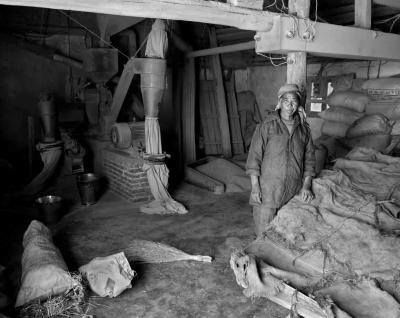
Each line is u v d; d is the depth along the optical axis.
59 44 8.16
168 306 3.45
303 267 3.60
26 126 8.07
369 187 4.44
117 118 7.48
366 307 3.02
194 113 8.53
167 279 3.91
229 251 4.56
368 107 6.18
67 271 3.56
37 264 3.56
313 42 4.20
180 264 4.21
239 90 9.89
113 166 7.01
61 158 7.48
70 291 3.52
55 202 5.41
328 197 4.19
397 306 2.93
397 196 4.17
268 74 9.16
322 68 7.61
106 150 7.26
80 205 6.26
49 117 7.25
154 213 5.87
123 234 5.07
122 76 6.58
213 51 7.59
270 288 3.43
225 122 9.12
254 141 4.30
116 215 5.80
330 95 6.92
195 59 8.82
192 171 7.59
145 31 7.61
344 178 4.52
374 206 3.97
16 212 5.96
